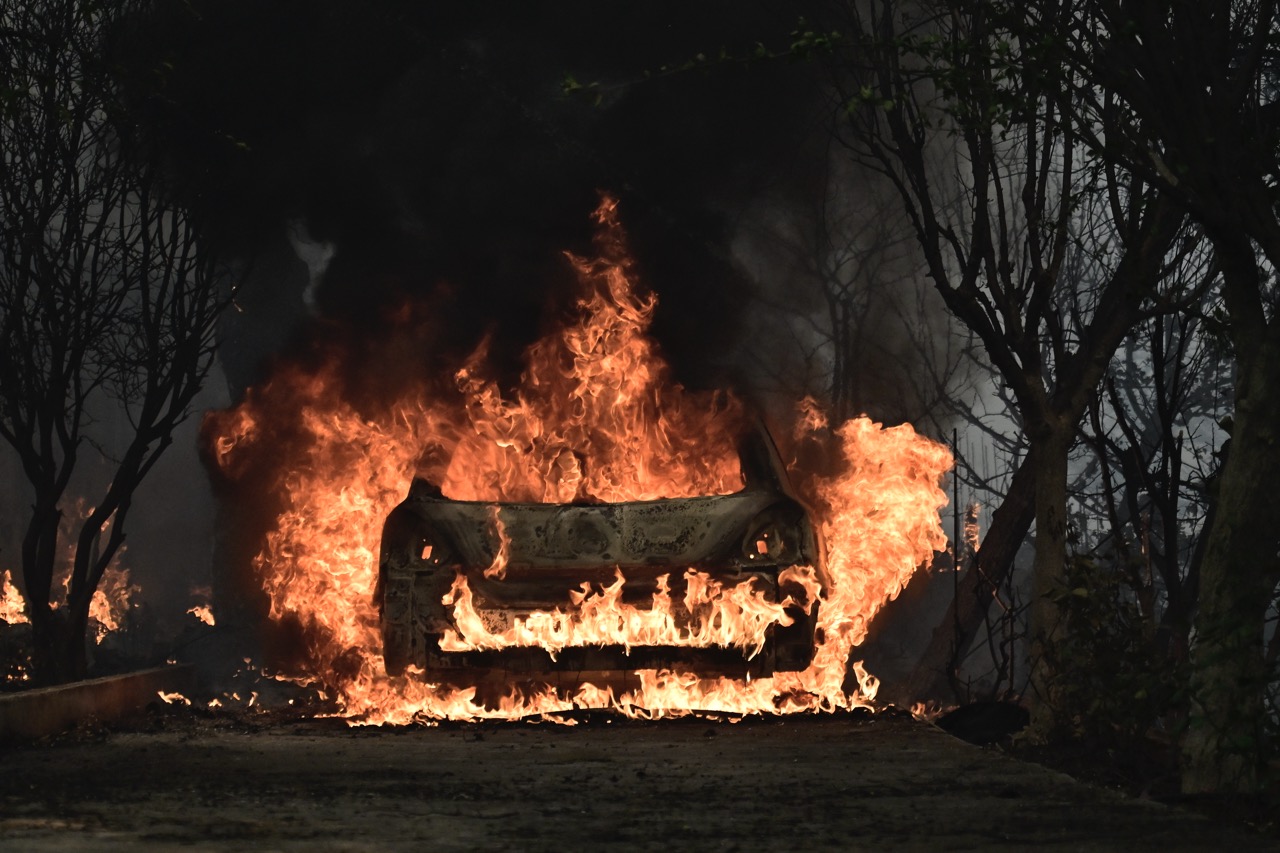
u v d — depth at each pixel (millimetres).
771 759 10164
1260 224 9125
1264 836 6816
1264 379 9289
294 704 17625
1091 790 8352
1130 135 9523
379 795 8305
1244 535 9234
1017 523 19438
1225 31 9234
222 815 7477
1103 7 9125
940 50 10133
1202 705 8906
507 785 8773
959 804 7805
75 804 7875
